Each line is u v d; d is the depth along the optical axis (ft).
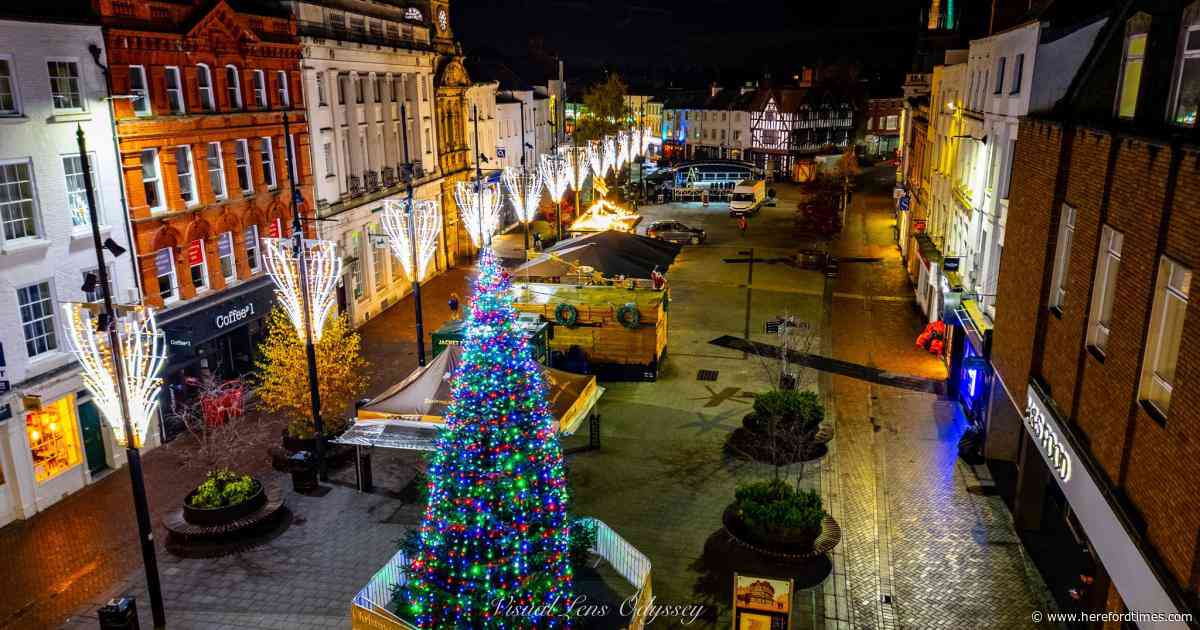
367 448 69.31
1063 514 64.23
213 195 88.17
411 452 77.56
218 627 50.65
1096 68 52.26
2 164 63.72
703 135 363.35
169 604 53.16
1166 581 31.37
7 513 64.23
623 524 63.10
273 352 74.38
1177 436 31.96
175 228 81.87
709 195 257.34
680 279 149.79
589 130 268.82
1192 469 30.35
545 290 100.01
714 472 72.13
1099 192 43.37
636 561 51.60
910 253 150.61
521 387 42.50
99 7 71.41
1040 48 65.67
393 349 109.29
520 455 41.32
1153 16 41.75
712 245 182.91
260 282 95.61
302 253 66.08
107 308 45.42
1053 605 52.75
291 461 68.44
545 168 188.03
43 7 66.69
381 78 131.34
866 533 61.82
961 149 99.60
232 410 77.66
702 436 80.23
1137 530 35.12
